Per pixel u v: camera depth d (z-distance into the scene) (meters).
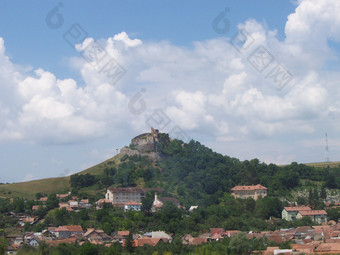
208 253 181.50
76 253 185.25
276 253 179.00
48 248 193.00
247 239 188.75
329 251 181.62
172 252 190.38
